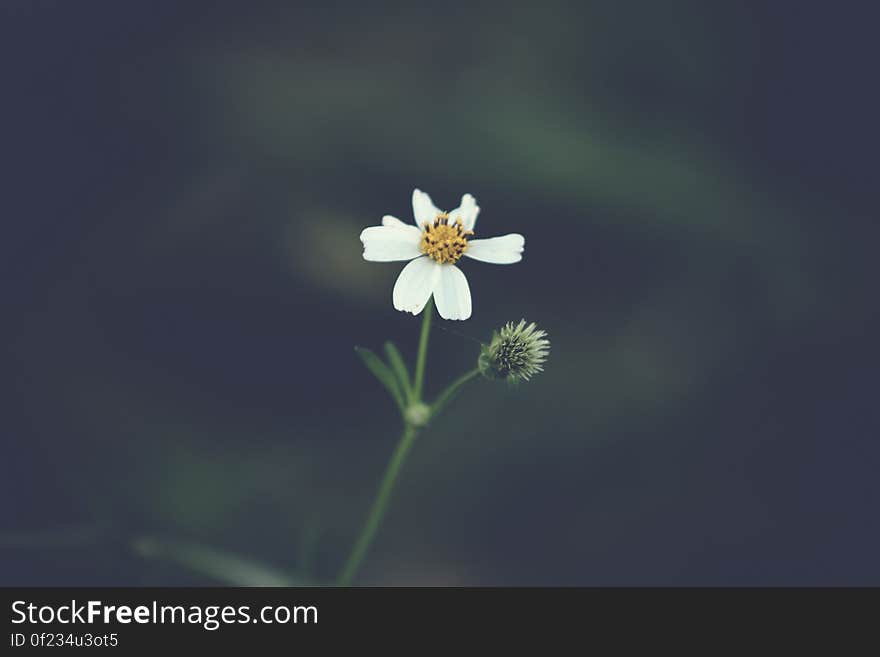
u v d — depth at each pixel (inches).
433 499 15.3
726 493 15.6
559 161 16.6
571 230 16.4
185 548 14.2
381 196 16.3
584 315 16.2
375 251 12.7
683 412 15.9
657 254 16.5
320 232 16.2
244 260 16.0
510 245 12.9
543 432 15.7
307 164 16.4
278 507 14.9
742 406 16.0
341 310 16.0
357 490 15.2
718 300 16.5
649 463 15.7
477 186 16.4
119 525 14.4
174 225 16.0
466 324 16.0
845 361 16.3
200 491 14.7
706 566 15.1
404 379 13.0
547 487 15.5
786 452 15.8
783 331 16.3
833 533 15.2
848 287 16.6
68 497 14.5
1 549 14.1
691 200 16.6
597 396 15.9
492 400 15.9
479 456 15.6
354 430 15.6
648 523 15.3
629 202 16.6
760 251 16.6
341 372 15.8
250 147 16.5
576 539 15.2
